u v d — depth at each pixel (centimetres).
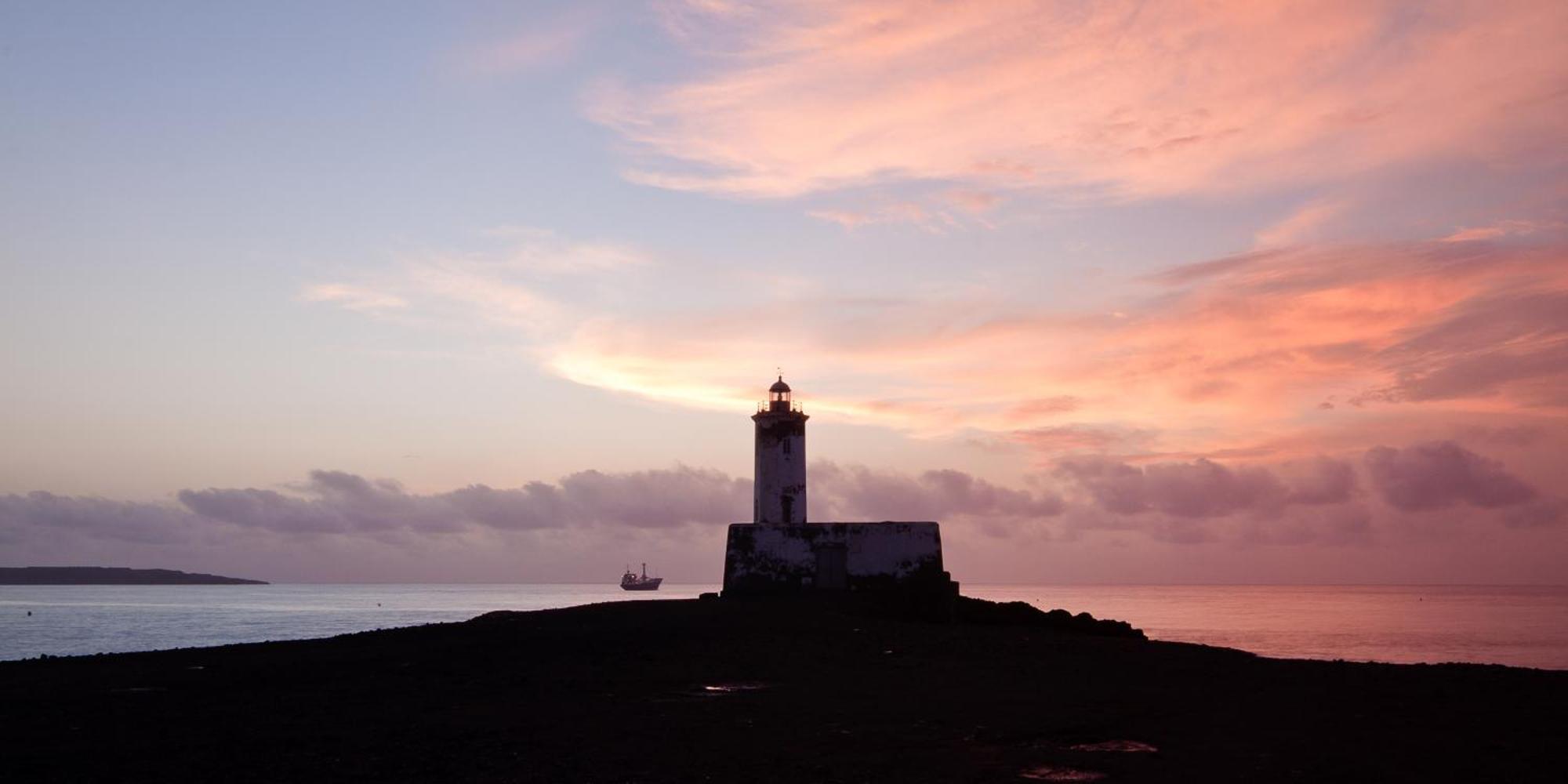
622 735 2156
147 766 1883
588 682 2967
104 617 14200
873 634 4238
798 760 1908
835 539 5922
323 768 1862
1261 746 2003
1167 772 1792
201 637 9506
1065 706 2520
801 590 5872
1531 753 1919
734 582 5919
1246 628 11519
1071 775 1778
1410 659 7200
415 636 4700
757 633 4150
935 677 3084
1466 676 3075
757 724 2281
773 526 5944
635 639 4050
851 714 2405
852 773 1809
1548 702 2506
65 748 2041
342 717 2381
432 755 1967
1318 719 2288
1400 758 1880
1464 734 2100
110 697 2734
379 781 1772
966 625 5197
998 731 2177
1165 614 16050
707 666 3294
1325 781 1722
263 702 2620
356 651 4019
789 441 6375
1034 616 5638
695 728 2227
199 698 2708
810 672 3181
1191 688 2833
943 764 1870
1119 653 3803
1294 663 3512
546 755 1962
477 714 2420
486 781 1769
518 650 3806
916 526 5931
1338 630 11112
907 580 5866
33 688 2942
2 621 12938
